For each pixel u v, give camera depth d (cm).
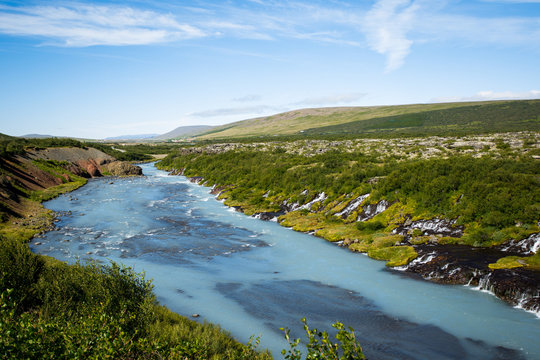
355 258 4025
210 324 2281
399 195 5134
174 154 16062
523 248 3541
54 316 1689
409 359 2139
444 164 5309
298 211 6094
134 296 1917
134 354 1333
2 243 2217
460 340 2323
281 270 3666
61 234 4828
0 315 1209
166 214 6291
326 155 8856
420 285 3241
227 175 9369
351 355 959
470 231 4075
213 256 4094
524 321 2542
